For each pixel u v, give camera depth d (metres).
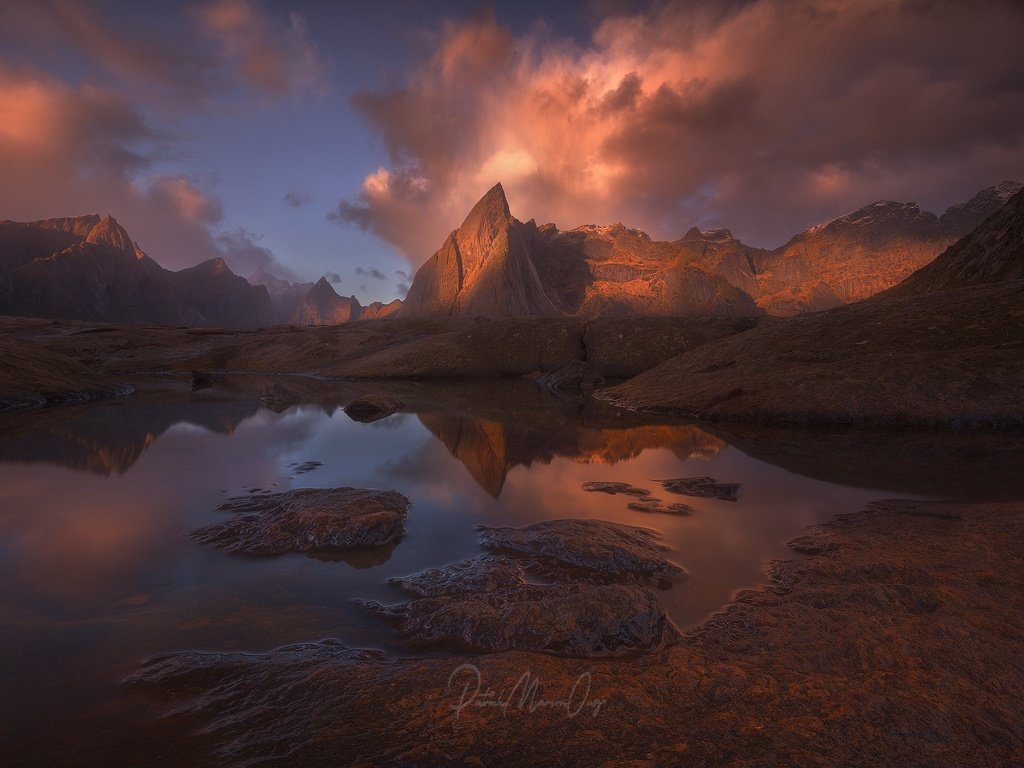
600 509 8.88
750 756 3.03
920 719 3.29
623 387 31.67
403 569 6.31
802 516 8.39
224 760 3.12
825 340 24.55
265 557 6.70
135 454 13.74
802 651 4.19
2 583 5.88
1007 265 33.03
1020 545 6.38
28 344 30.75
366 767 3.02
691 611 5.17
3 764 3.10
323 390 37.28
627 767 2.97
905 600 5.03
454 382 46.91
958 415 17.00
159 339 79.06
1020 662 3.90
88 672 4.14
